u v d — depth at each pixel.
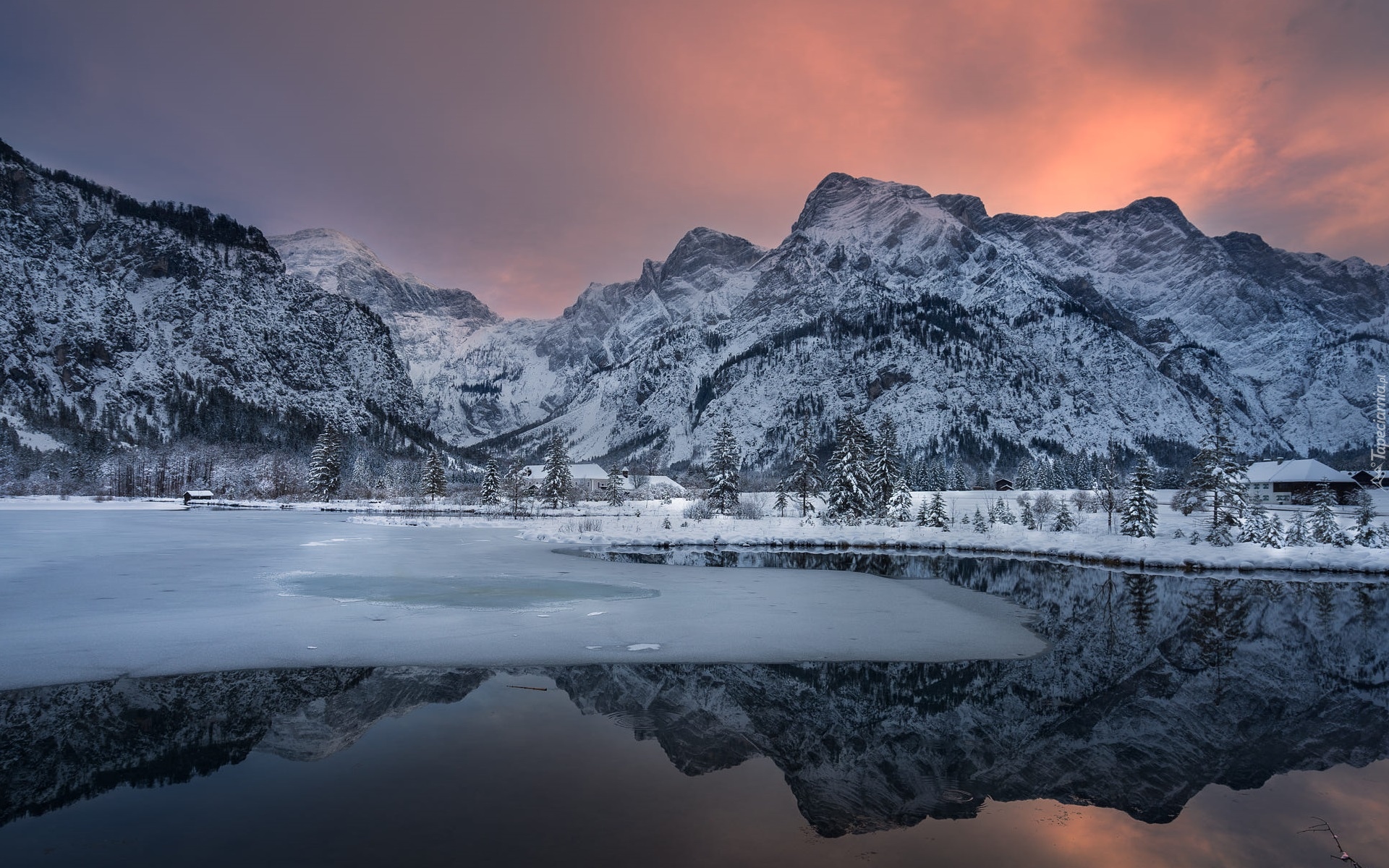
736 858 8.95
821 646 21.25
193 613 24.31
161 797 10.57
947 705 16.11
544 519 87.62
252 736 13.20
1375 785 12.00
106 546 49.25
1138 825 10.29
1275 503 99.75
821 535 61.34
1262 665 20.78
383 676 17.23
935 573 41.59
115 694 15.55
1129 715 15.68
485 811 10.20
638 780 11.52
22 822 9.70
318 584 31.42
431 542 56.03
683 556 48.72
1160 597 33.56
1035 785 11.85
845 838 9.66
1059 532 64.81
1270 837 9.98
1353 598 34.00
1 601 26.45
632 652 19.89
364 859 8.73
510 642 20.75
